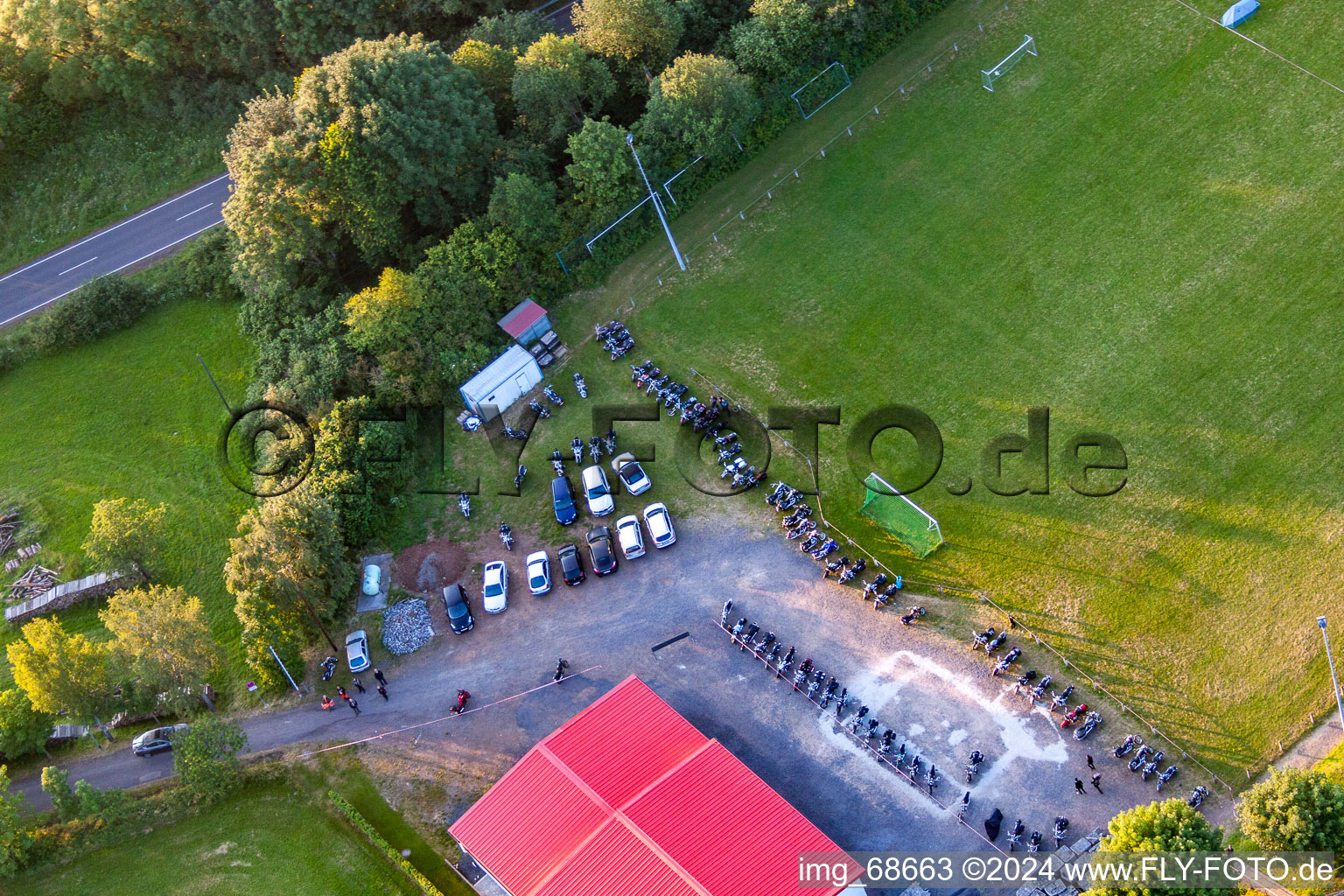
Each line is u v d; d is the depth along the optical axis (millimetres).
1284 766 52344
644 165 77750
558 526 66312
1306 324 67188
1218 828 48875
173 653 57188
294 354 73625
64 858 54781
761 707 57094
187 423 73812
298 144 73875
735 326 73875
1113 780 52781
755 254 77312
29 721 58500
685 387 71188
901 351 70875
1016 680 56344
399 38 77312
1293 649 55656
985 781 53500
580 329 75438
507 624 62469
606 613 62062
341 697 60438
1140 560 59844
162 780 57969
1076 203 75875
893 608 59844
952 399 68250
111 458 72750
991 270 73562
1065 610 58625
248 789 57125
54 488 71438
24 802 57594
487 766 56844
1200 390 65875
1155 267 71688
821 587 61281
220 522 68625
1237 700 54594
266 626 59500
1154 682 55625
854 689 57219
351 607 64000
